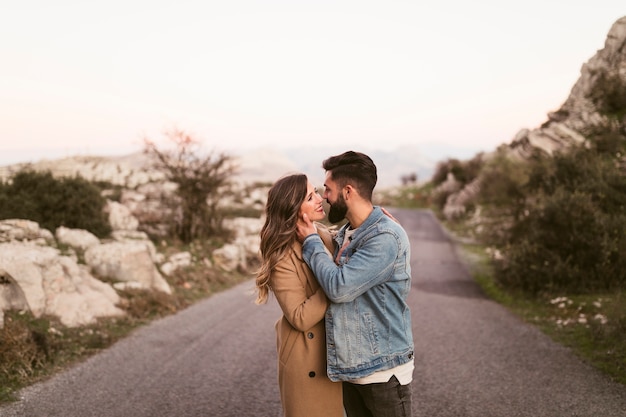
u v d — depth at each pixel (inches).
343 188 82.8
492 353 232.1
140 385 183.0
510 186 869.8
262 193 1062.4
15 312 229.6
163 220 515.2
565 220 369.7
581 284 343.3
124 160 1023.0
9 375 179.0
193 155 522.9
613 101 1095.0
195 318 298.7
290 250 83.4
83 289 276.2
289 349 85.2
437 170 2182.6
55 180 421.1
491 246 690.8
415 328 285.1
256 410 163.2
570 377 194.9
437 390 183.0
